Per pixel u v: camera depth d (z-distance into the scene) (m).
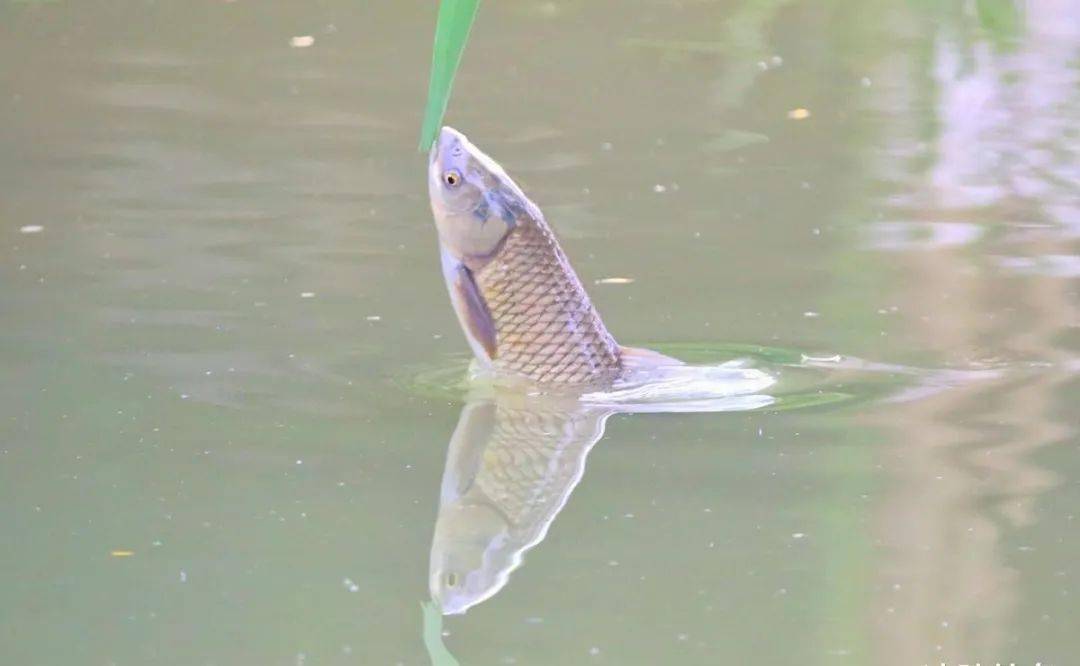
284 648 8.17
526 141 18.95
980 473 10.31
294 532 9.55
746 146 18.78
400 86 21.42
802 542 9.42
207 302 13.43
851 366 12.24
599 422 11.34
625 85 21.78
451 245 11.59
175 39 23.81
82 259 14.42
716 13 26.30
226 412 11.27
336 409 11.38
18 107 19.84
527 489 10.19
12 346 12.33
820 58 23.22
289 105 20.30
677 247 15.09
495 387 11.84
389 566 9.14
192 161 17.70
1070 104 20.47
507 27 25.19
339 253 14.75
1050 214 16.09
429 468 10.48
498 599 8.74
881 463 10.50
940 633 8.30
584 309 11.83
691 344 12.66
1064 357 12.33
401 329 12.92
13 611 8.52
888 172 17.73
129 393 11.55
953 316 13.26
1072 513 9.73
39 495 9.94
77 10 25.42
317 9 26.02
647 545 9.41
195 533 9.48
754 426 11.19
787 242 15.24
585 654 8.13
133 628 8.35
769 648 8.20
